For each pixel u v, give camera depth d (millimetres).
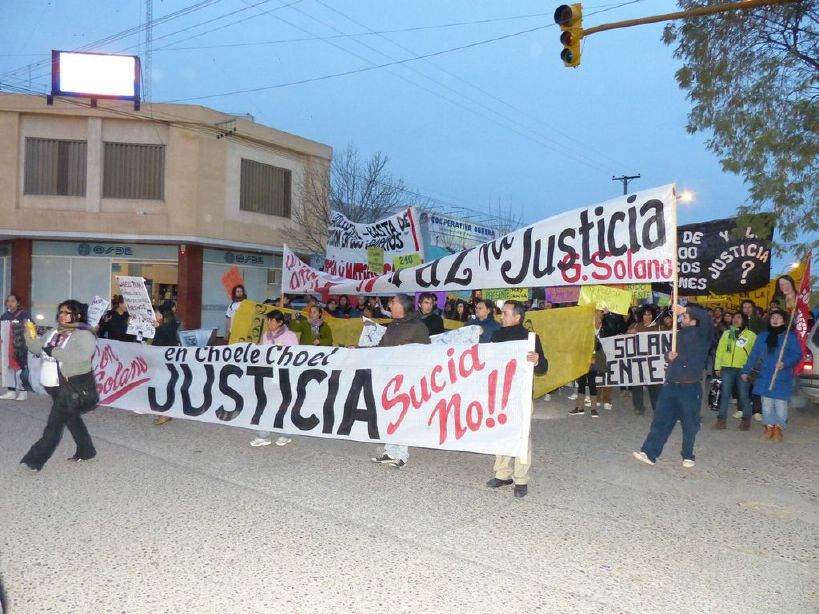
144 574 4297
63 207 19953
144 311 9516
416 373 6852
